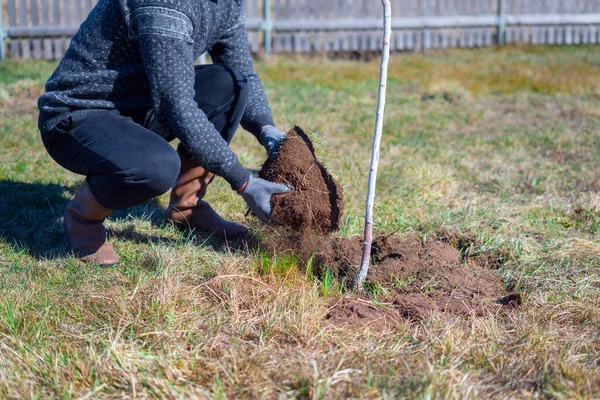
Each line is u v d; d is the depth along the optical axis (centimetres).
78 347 235
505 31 1262
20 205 404
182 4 264
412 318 266
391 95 839
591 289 299
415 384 210
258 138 319
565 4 1270
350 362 226
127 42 276
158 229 366
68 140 290
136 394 205
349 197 421
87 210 305
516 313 272
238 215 389
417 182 465
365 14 1202
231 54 317
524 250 343
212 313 261
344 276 307
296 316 254
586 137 633
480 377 222
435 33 1229
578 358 233
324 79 929
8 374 213
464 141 614
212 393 205
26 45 1074
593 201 418
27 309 262
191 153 276
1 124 605
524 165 535
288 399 204
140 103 295
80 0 1085
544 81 920
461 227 375
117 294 274
